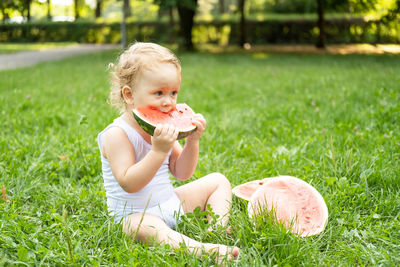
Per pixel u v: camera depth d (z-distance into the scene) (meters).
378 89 7.09
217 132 5.05
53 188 3.42
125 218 2.64
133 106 2.62
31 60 17.44
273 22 27.61
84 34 31.27
